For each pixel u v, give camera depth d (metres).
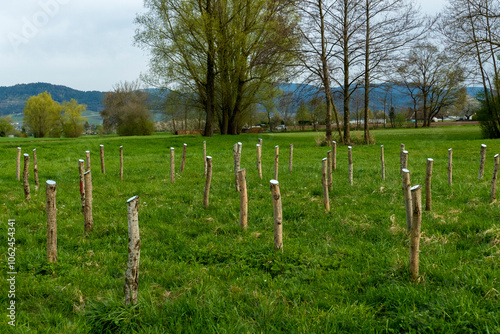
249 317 3.85
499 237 5.65
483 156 10.96
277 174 12.61
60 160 20.38
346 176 12.76
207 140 35.78
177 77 38.50
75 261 5.51
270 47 28.67
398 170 13.73
